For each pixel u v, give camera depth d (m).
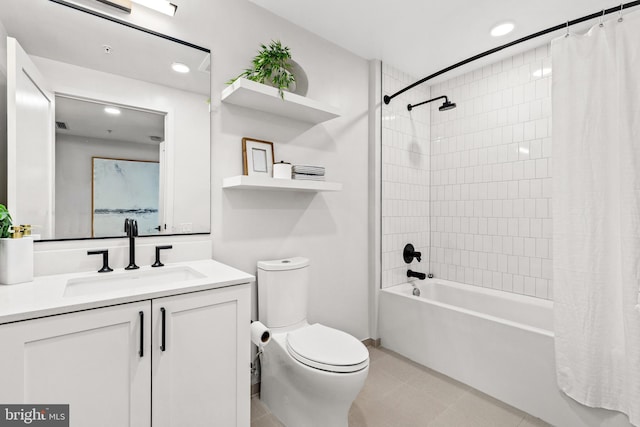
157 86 1.62
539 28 2.20
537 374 1.78
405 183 2.92
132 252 1.46
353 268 2.57
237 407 1.31
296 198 2.19
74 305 0.95
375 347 2.66
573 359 1.64
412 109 3.00
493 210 2.71
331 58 2.41
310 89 2.27
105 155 1.48
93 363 0.99
